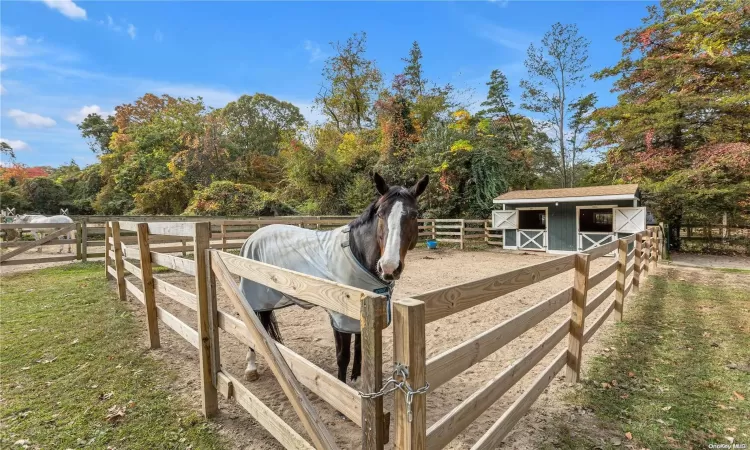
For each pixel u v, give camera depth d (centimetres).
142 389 285
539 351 242
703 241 1359
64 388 285
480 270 909
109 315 461
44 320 442
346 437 231
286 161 2108
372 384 118
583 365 337
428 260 1100
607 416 254
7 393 276
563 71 2159
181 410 257
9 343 372
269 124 3083
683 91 1329
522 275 212
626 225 1127
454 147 1595
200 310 242
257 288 263
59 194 2345
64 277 709
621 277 460
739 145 1188
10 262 758
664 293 626
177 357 346
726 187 1198
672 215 1376
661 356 358
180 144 2462
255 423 243
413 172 1666
